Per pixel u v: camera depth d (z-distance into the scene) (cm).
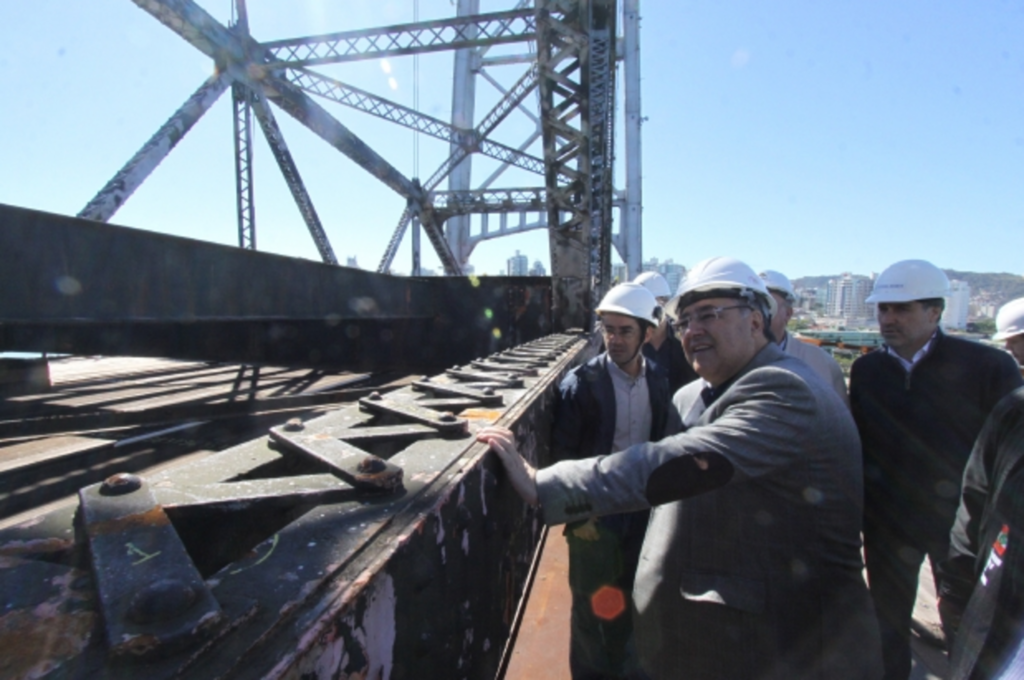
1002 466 151
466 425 202
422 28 878
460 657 163
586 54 769
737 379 171
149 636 77
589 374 293
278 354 792
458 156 1827
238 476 150
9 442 349
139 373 739
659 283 531
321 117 1178
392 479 142
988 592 136
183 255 434
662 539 177
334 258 1251
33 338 486
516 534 248
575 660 237
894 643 280
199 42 873
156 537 104
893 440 294
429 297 1023
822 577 155
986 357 274
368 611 108
